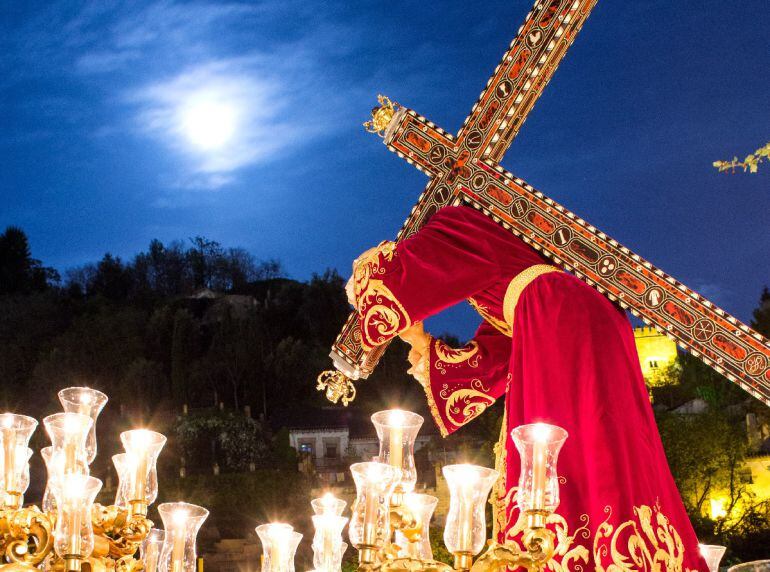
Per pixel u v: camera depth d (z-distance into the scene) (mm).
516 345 3641
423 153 3973
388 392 68500
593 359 3418
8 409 83750
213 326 95875
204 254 117562
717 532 33281
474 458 40500
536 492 2666
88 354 87625
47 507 3104
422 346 4102
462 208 3898
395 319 3742
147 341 90938
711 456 34781
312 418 68375
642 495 3236
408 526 3016
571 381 3416
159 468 63906
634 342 3680
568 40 3824
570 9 3797
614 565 3145
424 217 3965
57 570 2955
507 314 3746
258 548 41719
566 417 3377
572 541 3205
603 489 3232
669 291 3605
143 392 82125
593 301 3566
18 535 2893
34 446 41469
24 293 103812
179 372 84062
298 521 52781
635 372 3523
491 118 3895
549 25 3834
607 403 3336
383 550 2820
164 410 81438
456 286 3734
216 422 65562
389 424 3104
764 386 3508
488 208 3830
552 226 3732
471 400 4012
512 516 3334
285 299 99812
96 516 3148
